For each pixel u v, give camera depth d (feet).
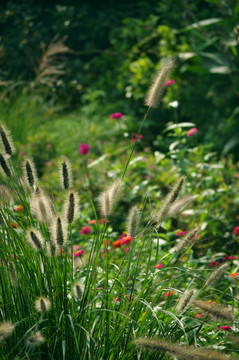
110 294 7.48
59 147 23.58
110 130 26.63
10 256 7.24
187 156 18.02
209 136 25.34
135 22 31.27
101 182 18.25
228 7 21.08
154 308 7.79
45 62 26.30
